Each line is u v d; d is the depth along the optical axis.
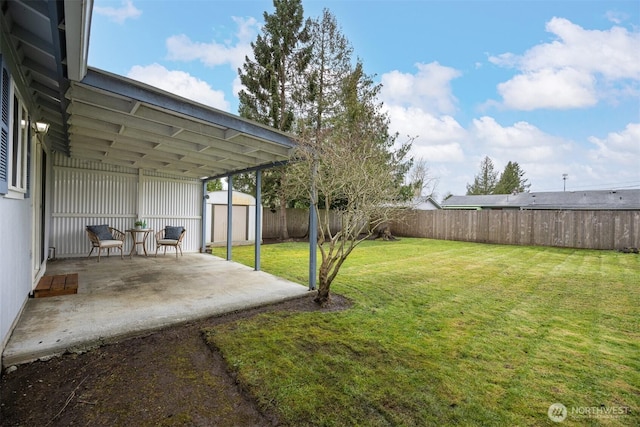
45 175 5.76
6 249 2.55
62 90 2.91
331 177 4.74
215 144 4.93
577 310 4.16
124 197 7.87
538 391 2.31
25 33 2.34
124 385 2.30
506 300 4.61
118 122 3.93
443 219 14.22
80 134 4.69
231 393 2.23
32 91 3.50
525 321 3.75
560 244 11.30
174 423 1.92
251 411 2.04
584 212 10.87
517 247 11.28
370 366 2.62
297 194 8.15
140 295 4.34
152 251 8.34
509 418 2.01
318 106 12.48
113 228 7.41
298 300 4.52
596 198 17.55
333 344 3.03
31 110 3.73
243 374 2.46
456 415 2.03
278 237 13.79
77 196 7.22
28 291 3.95
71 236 7.18
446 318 3.82
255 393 2.22
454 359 2.78
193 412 2.02
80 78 2.55
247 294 4.51
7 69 2.40
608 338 3.27
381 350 2.92
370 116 12.11
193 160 6.48
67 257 7.13
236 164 6.75
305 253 9.34
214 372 2.51
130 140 5.04
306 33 12.47
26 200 3.59
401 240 13.82
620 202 16.23
